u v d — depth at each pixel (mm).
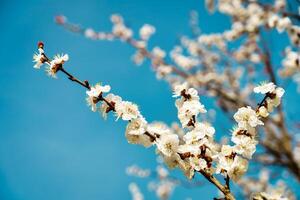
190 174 2846
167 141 2885
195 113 3027
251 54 8375
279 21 6543
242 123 2930
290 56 6113
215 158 2877
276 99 3043
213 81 8273
